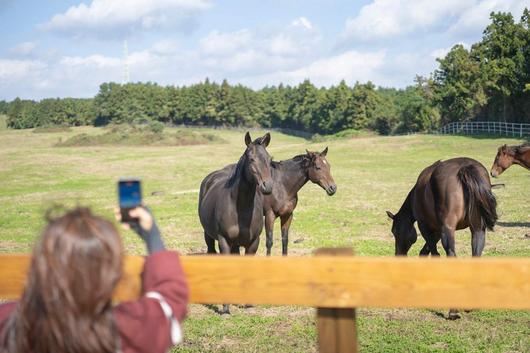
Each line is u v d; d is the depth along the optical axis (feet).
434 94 222.69
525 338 19.90
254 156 23.44
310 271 7.43
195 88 392.88
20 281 8.13
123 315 5.40
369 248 38.19
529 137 160.04
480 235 22.52
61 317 4.88
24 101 448.24
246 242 25.13
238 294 7.62
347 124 303.48
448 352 18.76
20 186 99.45
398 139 180.96
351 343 7.57
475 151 145.07
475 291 7.15
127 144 219.82
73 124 416.87
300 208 62.80
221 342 20.57
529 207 56.39
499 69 186.09
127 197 6.48
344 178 99.09
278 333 21.48
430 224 25.39
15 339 5.09
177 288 5.96
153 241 6.50
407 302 7.27
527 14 189.57
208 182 29.22
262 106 392.68
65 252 4.98
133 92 386.73
